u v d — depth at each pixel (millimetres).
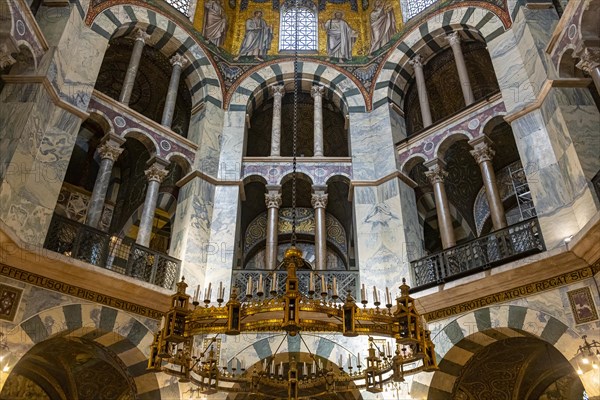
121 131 12086
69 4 11430
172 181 14547
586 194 8969
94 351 10398
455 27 13984
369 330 6941
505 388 12141
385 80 14883
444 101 16500
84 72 11438
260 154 17984
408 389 9930
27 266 8625
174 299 6875
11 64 9648
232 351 10625
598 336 8133
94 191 11188
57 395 12688
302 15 17469
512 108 11336
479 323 9633
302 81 15734
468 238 15781
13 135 9234
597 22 9539
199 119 14031
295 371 8898
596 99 11055
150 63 15312
